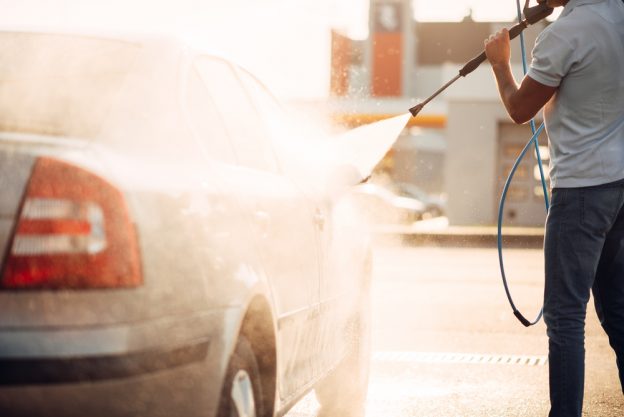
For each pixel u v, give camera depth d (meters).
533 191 33.62
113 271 2.85
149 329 2.88
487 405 6.28
